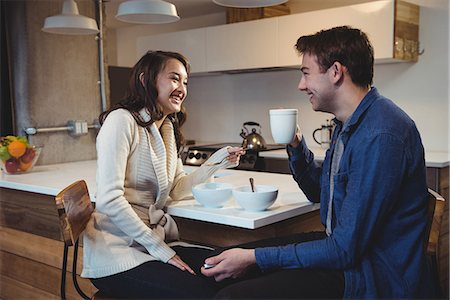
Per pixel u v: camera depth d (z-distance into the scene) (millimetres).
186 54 4406
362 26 3262
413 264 1252
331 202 1348
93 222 1580
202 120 4961
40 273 2398
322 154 3416
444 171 2910
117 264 1487
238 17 4086
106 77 3311
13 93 2930
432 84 3422
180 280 1406
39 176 2469
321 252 1224
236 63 4043
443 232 2932
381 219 1212
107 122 1545
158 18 2432
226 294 1233
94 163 3041
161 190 1630
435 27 3373
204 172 1789
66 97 3074
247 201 1512
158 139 1609
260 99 4449
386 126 1205
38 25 2900
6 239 2566
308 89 1378
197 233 1939
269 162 3604
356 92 1327
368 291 1219
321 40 1336
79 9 3146
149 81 1598
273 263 1277
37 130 2881
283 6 4094
